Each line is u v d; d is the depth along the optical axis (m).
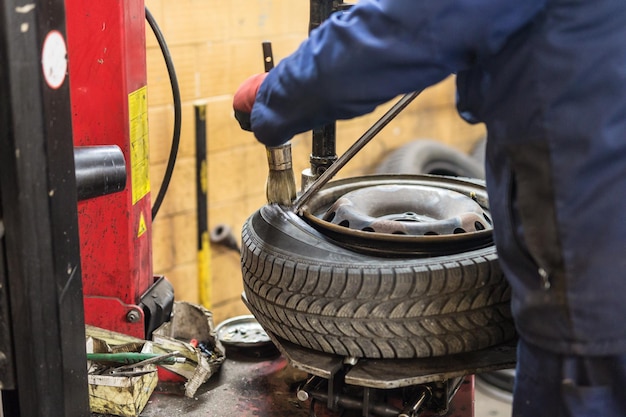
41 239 0.97
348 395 1.20
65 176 1.00
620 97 0.91
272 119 1.04
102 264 1.44
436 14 0.88
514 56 0.94
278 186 1.34
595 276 0.92
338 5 1.30
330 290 1.13
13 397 1.05
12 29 0.88
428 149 3.30
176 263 2.93
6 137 0.91
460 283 1.12
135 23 1.38
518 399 1.04
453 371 1.13
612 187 0.92
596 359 0.95
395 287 1.11
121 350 1.38
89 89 1.36
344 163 1.29
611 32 0.90
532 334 0.98
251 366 1.44
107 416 1.27
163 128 2.72
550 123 0.92
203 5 2.71
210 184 2.94
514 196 0.98
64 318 1.02
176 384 1.38
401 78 0.93
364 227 1.27
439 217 1.35
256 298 1.23
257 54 2.93
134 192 1.43
